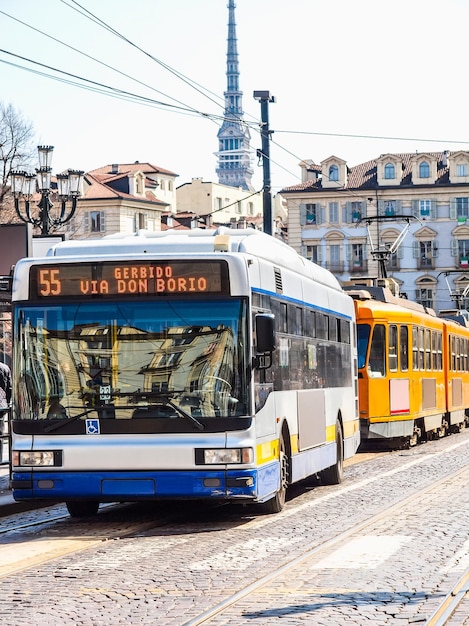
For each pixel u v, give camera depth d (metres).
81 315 15.82
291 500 19.56
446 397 38.69
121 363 15.67
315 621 9.35
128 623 9.47
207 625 9.30
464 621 9.34
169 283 15.73
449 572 11.71
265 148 36.75
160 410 15.53
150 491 15.49
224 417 15.45
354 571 11.85
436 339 37.12
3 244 25.69
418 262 120.06
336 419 22.31
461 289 119.31
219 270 15.68
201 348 15.60
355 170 124.62
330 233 121.50
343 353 23.55
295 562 12.51
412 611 9.73
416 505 18.20
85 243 16.61
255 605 10.12
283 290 18.05
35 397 15.82
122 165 138.00
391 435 31.34
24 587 11.23
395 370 31.72
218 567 12.31
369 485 21.88
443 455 30.03
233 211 160.88
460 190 119.25
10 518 17.97
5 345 74.25
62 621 9.56
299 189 122.06
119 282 15.77
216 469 15.41
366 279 35.50
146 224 123.62
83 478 15.60
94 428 15.62
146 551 13.68
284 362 17.88
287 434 17.97
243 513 17.69
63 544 14.52
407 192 120.12
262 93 36.69
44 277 15.91
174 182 140.38
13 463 15.82
